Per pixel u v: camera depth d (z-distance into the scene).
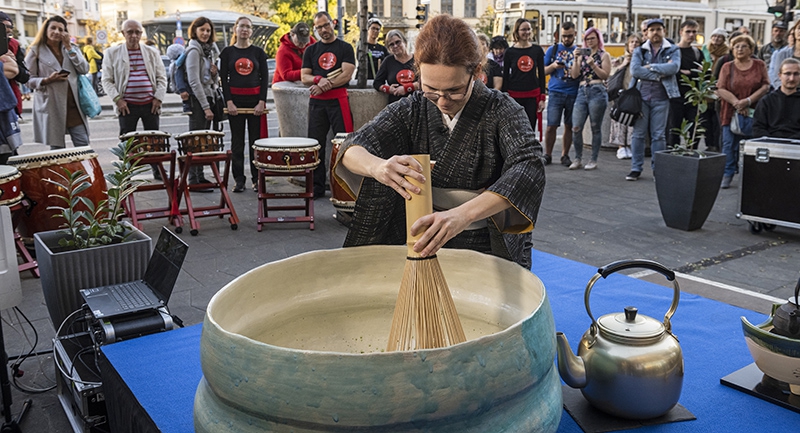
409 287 1.41
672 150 5.23
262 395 1.18
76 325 2.68
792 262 4.27
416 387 1.14
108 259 2.74
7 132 4.82
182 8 49.12
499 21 16.69
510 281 1.71
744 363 2.03
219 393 1.26
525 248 2.15
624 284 2.83
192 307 3.54
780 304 1.81
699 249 4.58
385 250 1.84
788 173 4.68
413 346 1.39
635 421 1.66
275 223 5.31
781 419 1.69
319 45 6.19
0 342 2.24
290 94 6.53
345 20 17.16
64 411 2.42
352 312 1.83
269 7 36.12
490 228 1.80
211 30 6.39
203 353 1.31
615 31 16.77
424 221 1.38
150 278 2.60
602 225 5.23
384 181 1.48
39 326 3.28
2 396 2.26
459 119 1.80
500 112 1.78
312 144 5.08
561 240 4.81
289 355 1.16
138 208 5.86
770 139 4.91
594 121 7.70
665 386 1.59
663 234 4.96
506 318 1.70
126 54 6.13
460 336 1.43
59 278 2.65
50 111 5.71
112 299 2.43
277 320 1.72
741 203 4.97
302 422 1.17
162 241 2.60
